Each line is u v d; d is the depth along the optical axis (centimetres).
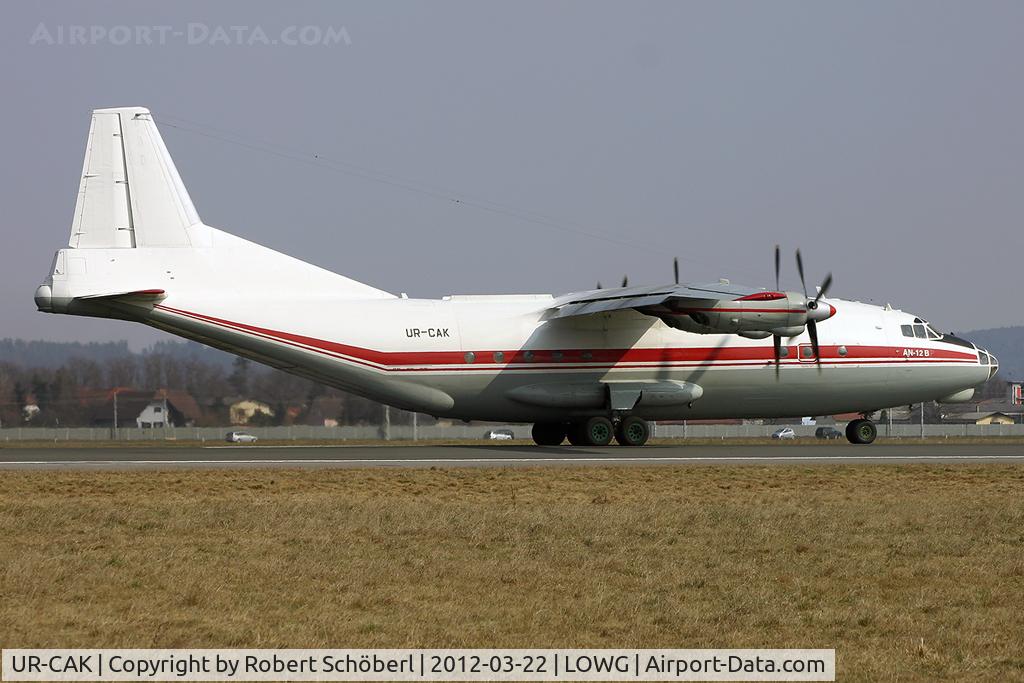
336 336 12075
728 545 5841
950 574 5125
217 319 11925
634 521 6556
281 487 8288
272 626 4156
